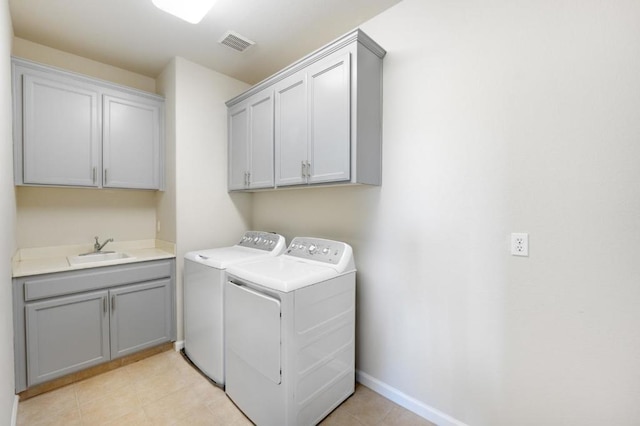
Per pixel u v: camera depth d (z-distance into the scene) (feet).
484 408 4.99
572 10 4.08
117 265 7.22
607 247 3.89
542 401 4.42
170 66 8.34
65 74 7.09
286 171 6.94
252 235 8.48
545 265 4.35
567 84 4.13
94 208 8.55
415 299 5.84
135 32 7.00
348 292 6.18
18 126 6.50
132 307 7.50
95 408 5.84
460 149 5.18
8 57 5.67
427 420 5.63
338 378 5.98
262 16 6.38
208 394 6.31
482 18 4.89
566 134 4.15
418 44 5.69
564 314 4.22
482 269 4.97
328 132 5.94
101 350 7.00
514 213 4.62
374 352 6.55
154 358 7.78
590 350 4.03
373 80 5.99
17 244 7.19
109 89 7.77
